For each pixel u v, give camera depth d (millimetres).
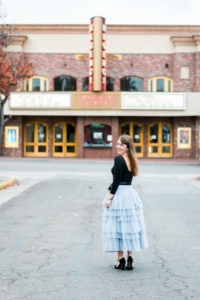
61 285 5215
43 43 34188
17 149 33969
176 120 33969
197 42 33531
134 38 34344
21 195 13391
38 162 30047
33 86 34344
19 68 15797
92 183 17016
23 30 33969
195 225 9055
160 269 5906
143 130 34625
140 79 34625
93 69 31766
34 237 7875
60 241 7566
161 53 34312
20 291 5008
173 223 9258
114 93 32250
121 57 34438
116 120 33000
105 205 5793
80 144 33250
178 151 34000
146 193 14273
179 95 32250
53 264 6145
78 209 10945
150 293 4930
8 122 33906
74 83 34562
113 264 6152
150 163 30391
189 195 13812
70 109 32312
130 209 5754
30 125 34688
